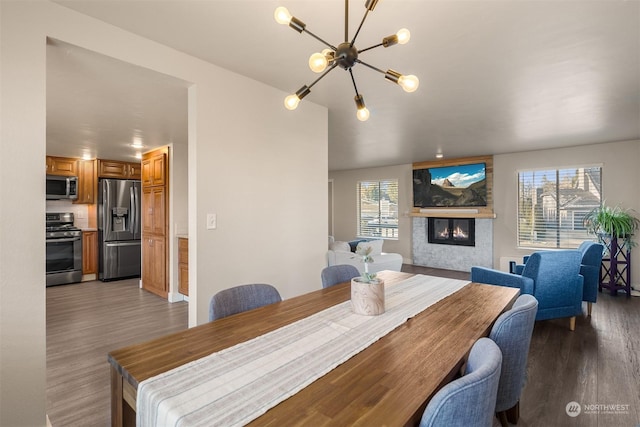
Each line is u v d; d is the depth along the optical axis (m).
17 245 1.58
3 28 1.55
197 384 0.97
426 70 2.51
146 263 5.01
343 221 8.30
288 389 0.95
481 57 2.30
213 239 2.46
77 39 1.78
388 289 2.13
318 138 3.33
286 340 1.30
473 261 6.37
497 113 3.57
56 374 2.41
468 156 6.30
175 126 3.61
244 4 1.71
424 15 1.80
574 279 3.25
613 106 3.33
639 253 4.81
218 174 2.48
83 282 5.56
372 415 0.83
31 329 1.61
